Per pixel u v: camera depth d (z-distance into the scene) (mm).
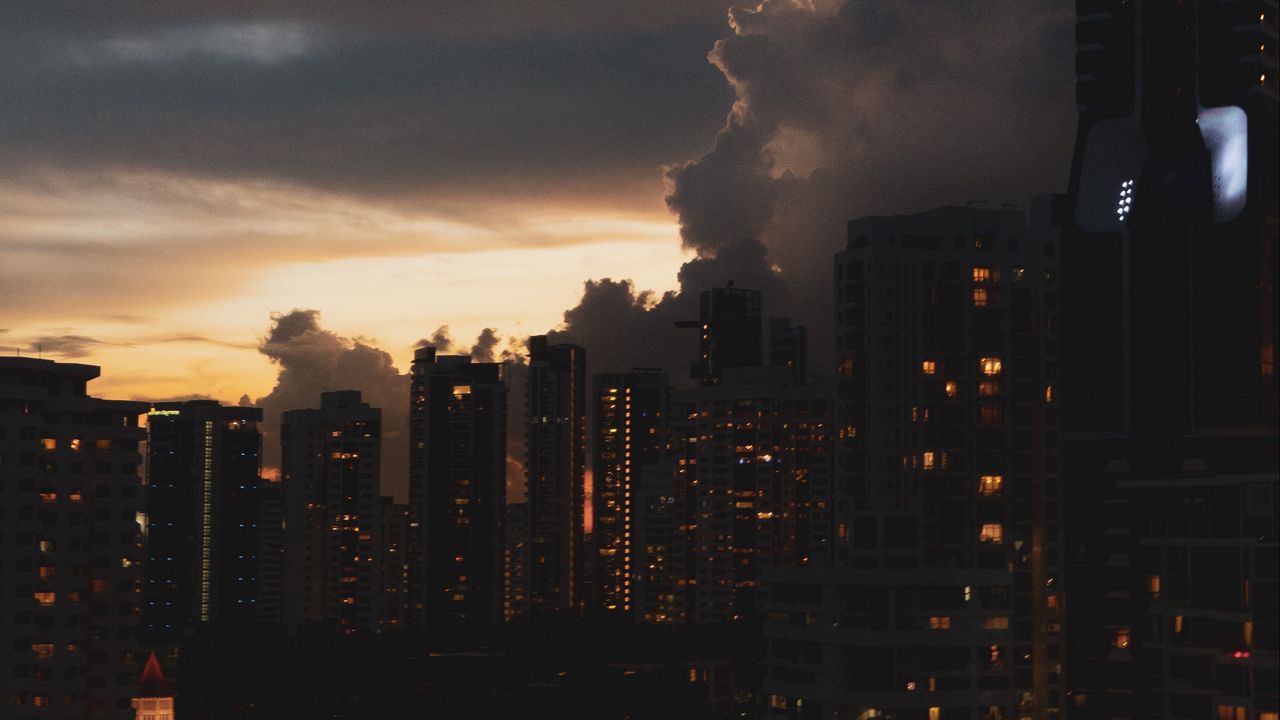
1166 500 190375
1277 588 178625
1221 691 182500
